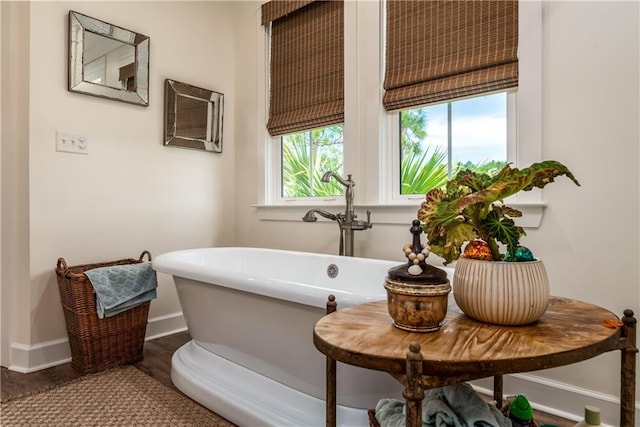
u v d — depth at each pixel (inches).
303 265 86.4
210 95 109.5
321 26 96.8
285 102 104.8
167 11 100.9
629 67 56.3
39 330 79.1
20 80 78.1
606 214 58.1
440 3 75.5
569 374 61.6
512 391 66.4
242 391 61.6
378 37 84.0
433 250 34.9
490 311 32.4
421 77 77.4
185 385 67.7
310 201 101.7
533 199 64.5
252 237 111.9
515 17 66.5
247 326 61.2
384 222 82.6
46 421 59.2
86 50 84.7
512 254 33.8
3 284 79.9
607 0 58.0
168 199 101.2
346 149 89.7
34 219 78.0
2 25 78.9
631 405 33.2
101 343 77.3
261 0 109.0
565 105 61.3
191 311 71.2
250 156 112.7
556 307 37.9
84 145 85.3
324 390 54.2
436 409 35.5
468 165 75.4
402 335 30.8
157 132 98.9
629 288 56.4
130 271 80.6
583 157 59.8
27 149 77.5
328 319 35.2
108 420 59.7
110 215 89.8
